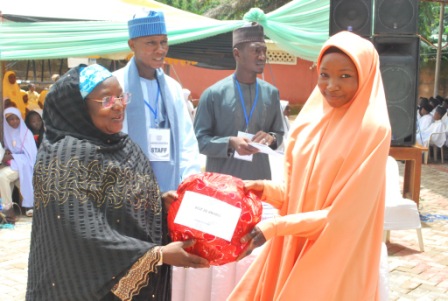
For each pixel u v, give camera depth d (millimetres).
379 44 6656
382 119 2164
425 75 18078
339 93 2205
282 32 8211
